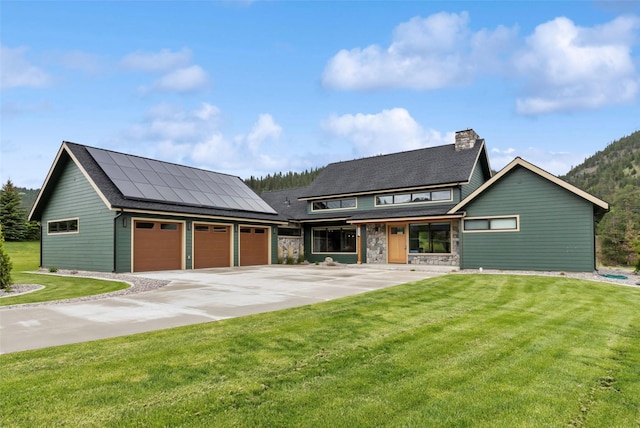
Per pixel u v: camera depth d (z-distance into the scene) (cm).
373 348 512
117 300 898
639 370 445
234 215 2014
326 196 2434
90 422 311
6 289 1097
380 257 2142
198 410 334
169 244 1772
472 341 549
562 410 344
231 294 995
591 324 660
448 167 2141
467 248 1661
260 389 379
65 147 1758
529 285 1134
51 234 1908
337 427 309
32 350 498
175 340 541
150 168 2002
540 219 1514
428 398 364
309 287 1130
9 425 305
